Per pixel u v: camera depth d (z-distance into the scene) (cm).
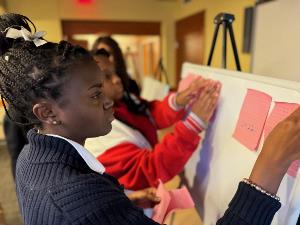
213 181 87
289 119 47
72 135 51
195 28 303
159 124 127
